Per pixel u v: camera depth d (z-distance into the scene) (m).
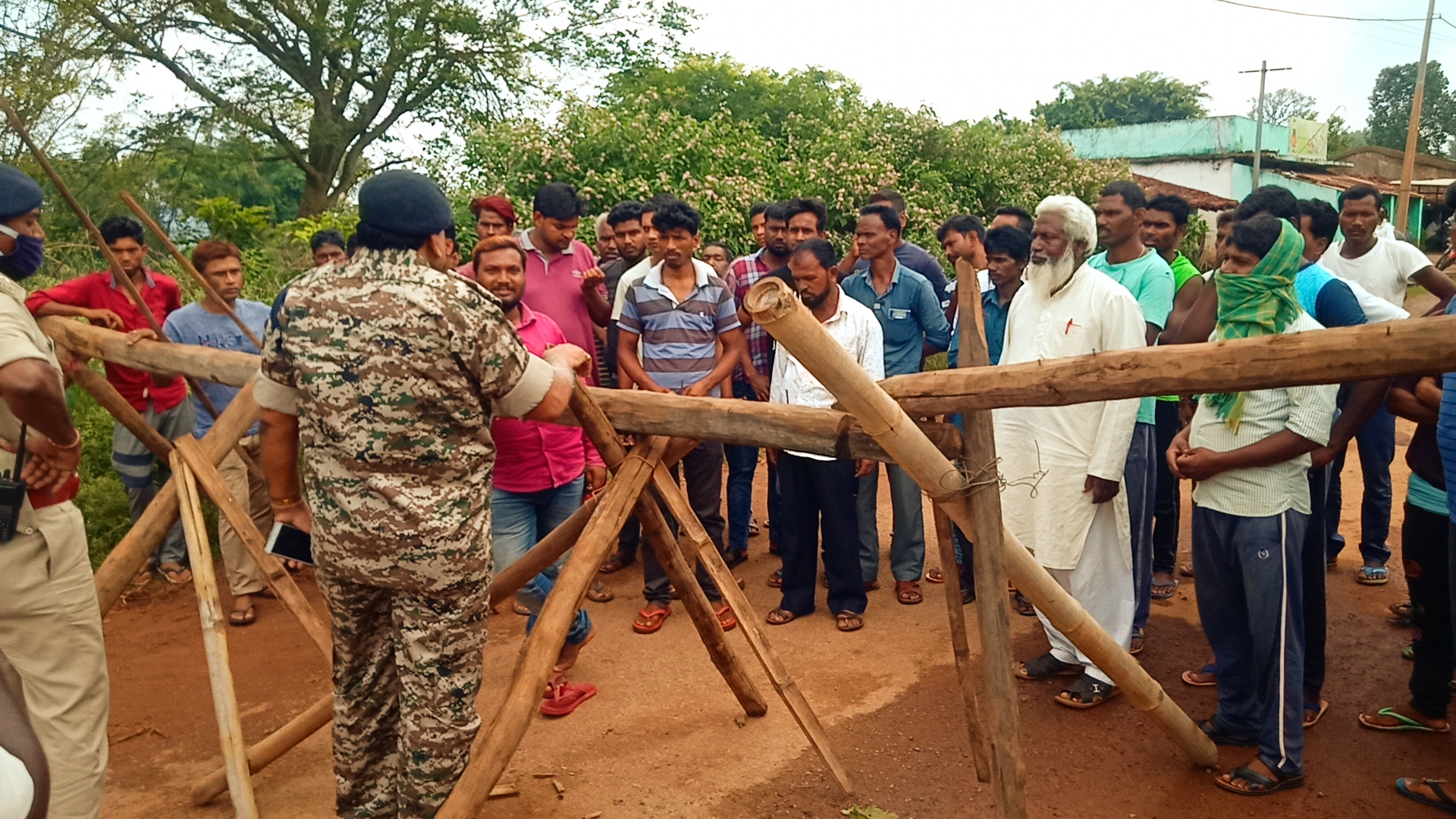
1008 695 2.53
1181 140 28.78
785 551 4.93
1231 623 3.44
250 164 20.16
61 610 2.86
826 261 4.54
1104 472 3.72
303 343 2.34
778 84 16.69
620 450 3.04
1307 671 3.69
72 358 3.68
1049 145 16.12
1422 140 56.25
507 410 2.54
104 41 12.81
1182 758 3.53
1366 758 3.47
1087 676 3.96
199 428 5.42
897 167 14.09
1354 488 6.91
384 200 2.30
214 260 5.22
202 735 3.91
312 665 4.55
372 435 2.32
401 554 2.38
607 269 6.07
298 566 5.76
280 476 2.71
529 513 4.15
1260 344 1.98
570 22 21.72
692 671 4.40
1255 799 3.24
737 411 2.82
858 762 3.59
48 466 2.80
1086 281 3.81
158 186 13.93
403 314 2.28
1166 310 4.46
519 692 2.64
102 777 2.99
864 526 5.36
